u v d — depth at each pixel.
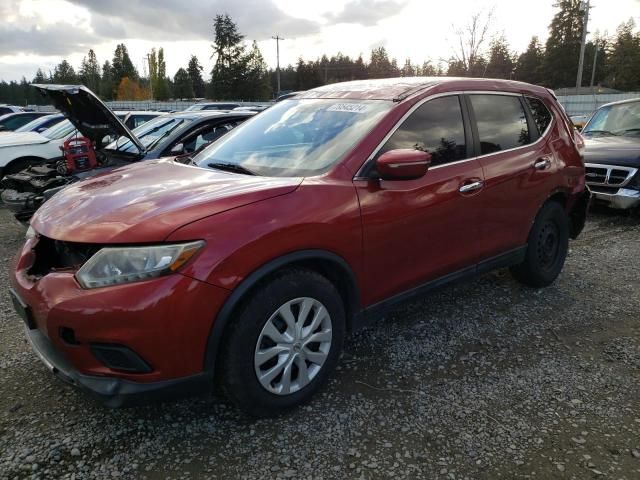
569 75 71.12
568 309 4.11
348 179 2.85
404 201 3.05
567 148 4.41
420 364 3.27
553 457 2.44
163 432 2.62
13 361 3.29
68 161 6.03
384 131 3.06
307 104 3.67
